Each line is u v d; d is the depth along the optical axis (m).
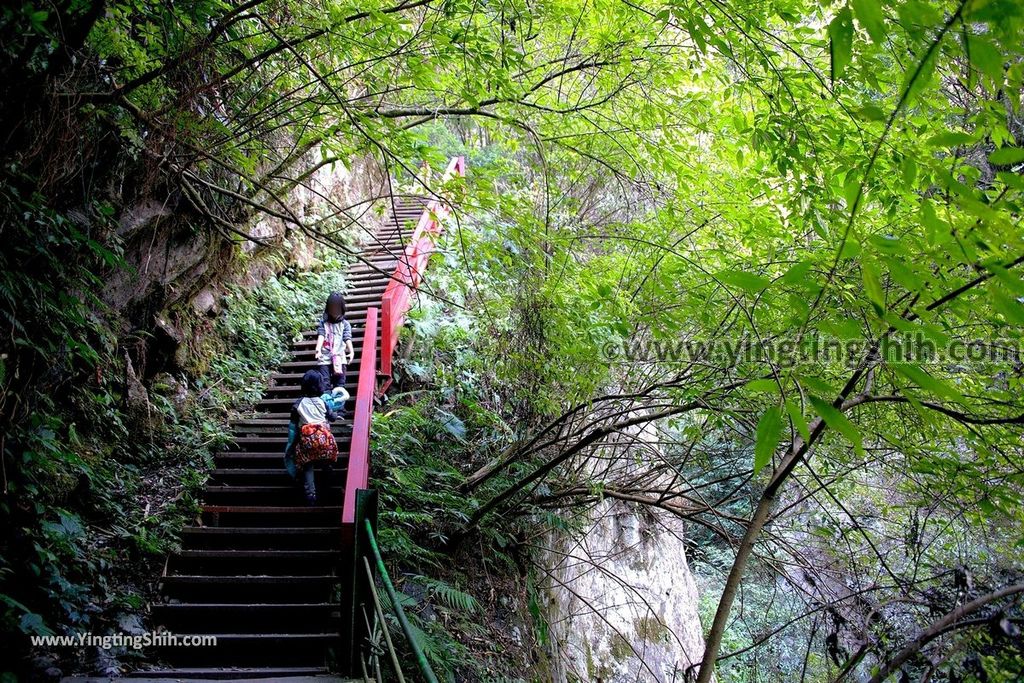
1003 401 3.94
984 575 4.07
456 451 7.80
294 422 6.48
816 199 4.04
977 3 1.36
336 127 5.05
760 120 4.24
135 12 5.09
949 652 3.02
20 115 4.40
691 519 6.09
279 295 9.71
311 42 5.37
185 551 5.70
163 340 7.23
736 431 5.22
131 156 5.81
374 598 4.19
